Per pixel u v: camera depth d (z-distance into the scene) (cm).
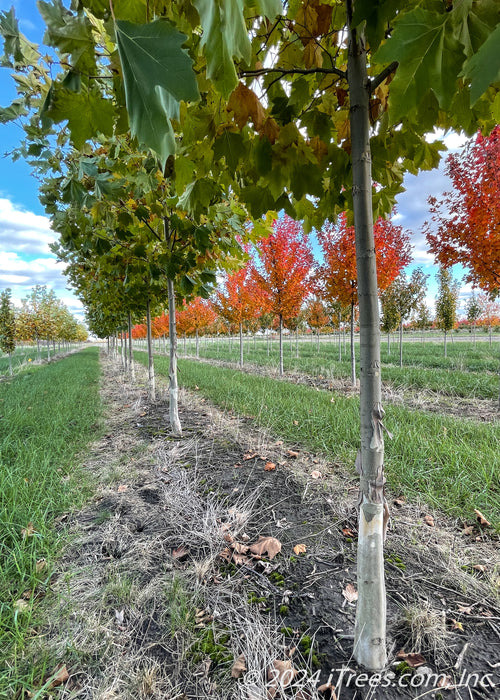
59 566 192
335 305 1163
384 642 125
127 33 47
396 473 276
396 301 1048
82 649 142
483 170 427
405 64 61
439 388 713
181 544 207
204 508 241
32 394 675
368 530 120
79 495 265
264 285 916
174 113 51
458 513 224
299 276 887
